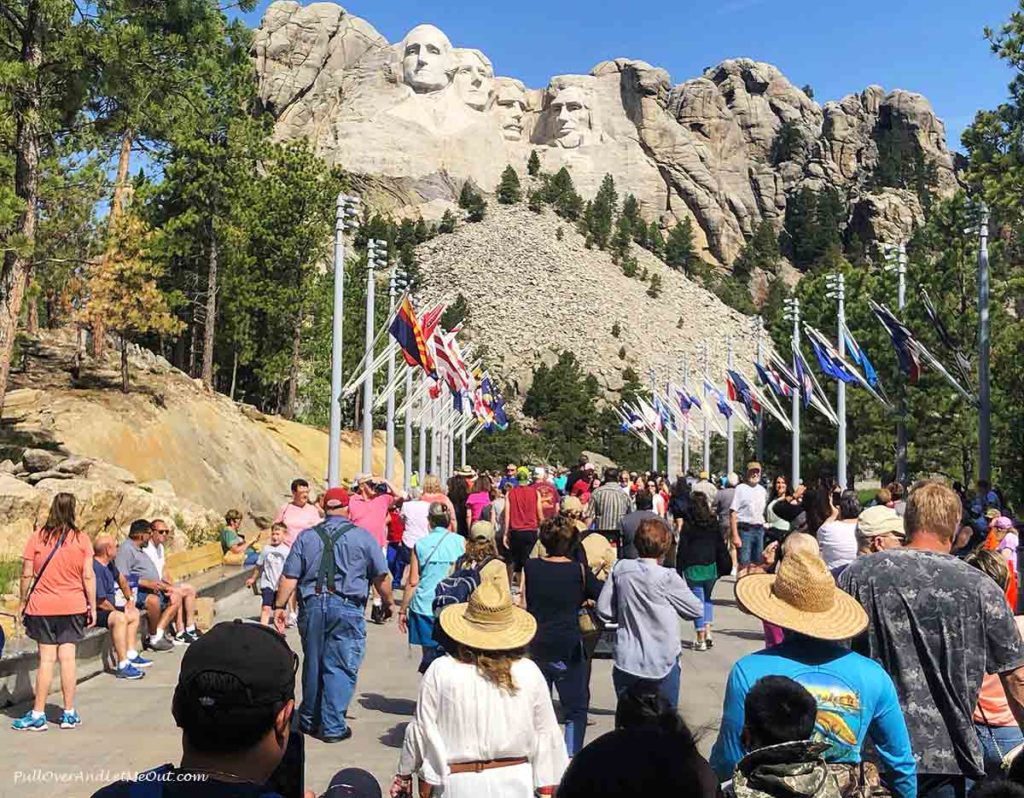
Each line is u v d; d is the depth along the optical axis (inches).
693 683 477.7
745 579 201.2
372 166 7057.1
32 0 935.0
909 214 7677.2
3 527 767.1
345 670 377.7
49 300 1748.3
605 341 5895.7
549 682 339.3
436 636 242.4
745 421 2055.9
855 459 2076.8
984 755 225.0
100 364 1529.3
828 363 1416.1
